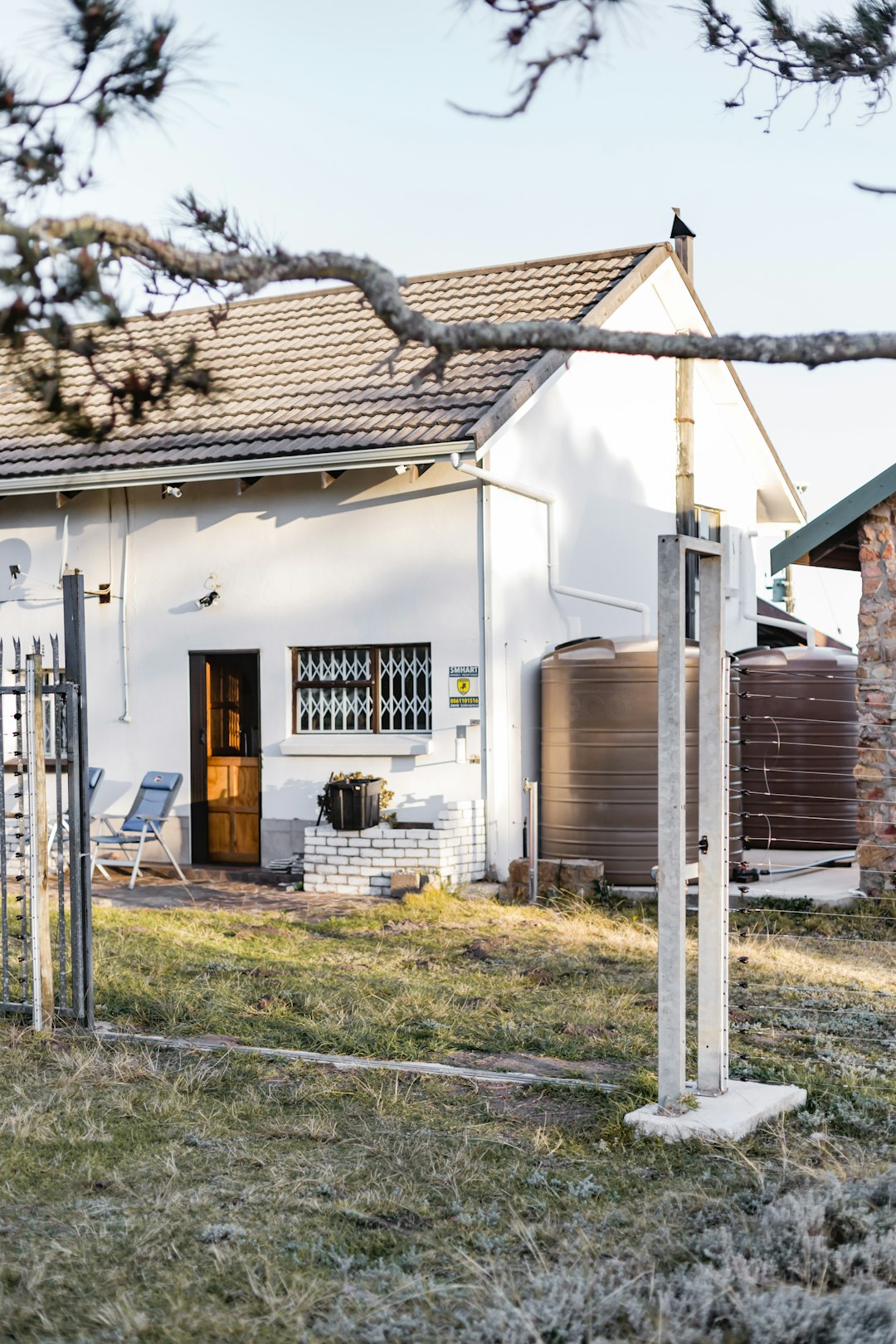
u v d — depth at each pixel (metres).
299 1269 4.55
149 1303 4.31
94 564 16.34
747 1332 4.01
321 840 14.12
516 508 14.66
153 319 4.00
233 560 15.54
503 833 14.30
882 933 11.36
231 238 3.97
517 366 14.74
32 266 3.64
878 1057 7.22
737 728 14.01
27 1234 4.80
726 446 19.48
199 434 15.21
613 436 16.64
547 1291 4.29
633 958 10.32
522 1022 8.16
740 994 8.89
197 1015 8.27
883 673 12.37
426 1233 4.89
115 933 11.06
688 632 18.23
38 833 7.98
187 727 15.80
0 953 10.27
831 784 16.31
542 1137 5.86
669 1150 5.74
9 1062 7.12
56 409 4.12
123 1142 5.86
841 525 12.33
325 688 15.19
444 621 14.38
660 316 17.48
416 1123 6.14
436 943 10.98
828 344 4.20
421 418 14.06
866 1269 4.45
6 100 3.65
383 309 4.04
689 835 13.56
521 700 14.68
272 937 11.20
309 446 14.15
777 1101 6.21
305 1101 6.50
